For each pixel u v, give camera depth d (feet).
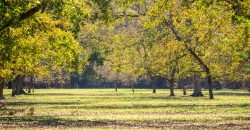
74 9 90.38
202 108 141.18
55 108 146.82
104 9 142.82
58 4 88.99
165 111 127.75
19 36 102.78
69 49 104.27
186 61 206.08
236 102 186.39
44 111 131.03
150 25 146.82
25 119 99.81
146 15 146.30
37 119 100.01
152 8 137.49
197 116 107.55
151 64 265.95
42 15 92.99
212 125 82.74
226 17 109.50
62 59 109.60
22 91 330.95
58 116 110.63
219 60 231.91
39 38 107.96
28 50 109.50
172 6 171.83
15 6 84.23
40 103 183.83
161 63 205.67
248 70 280.92
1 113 119.75
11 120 96.53
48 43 105.60
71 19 100.01
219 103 176.65
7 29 96.84
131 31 270.67
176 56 203.00
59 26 108.88
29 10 87.56
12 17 87.71
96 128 76.33
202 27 141.49
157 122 90.84
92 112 125.70
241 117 103.91
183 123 88.33
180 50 189.06
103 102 192.24
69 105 166.71
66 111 130.82
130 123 88.17
